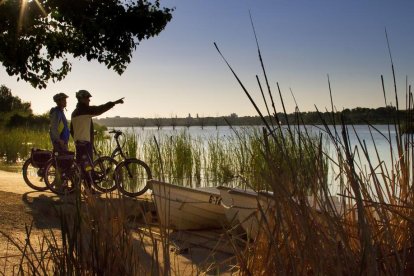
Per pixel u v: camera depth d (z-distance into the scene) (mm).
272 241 2686
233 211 6770
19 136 22016
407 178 3084
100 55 15250
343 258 2648
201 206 7840
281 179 2732
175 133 15156
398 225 3043
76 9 14367
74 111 10219
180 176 14242
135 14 14680
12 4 13664
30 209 8125
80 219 3252
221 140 15164
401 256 2777
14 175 13633
